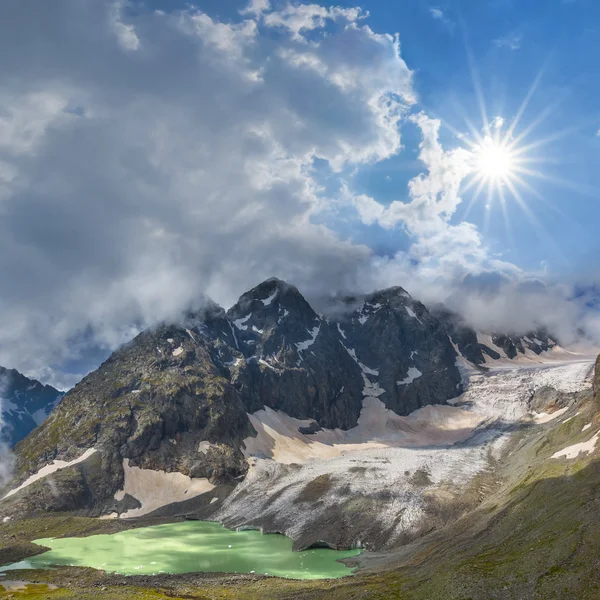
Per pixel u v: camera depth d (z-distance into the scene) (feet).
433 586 363.35
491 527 442.09
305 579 470.39
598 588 290.35
